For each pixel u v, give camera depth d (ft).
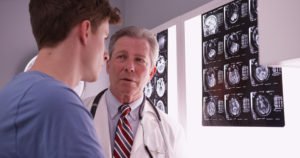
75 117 1.76
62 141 1.67
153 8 6.40
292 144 3.44
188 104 4.98
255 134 3.90
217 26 4.50
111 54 4.11
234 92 4.16
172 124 4.30
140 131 3.95
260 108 3.78
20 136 1.76
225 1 4.37
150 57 4.16
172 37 5.47
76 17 2.14
